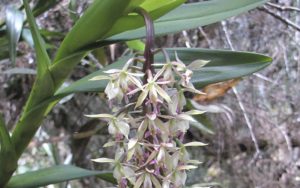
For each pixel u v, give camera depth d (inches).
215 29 24.1
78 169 11.8
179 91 8.1
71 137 21.6
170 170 8.0
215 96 20.9
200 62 8.6
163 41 23.1
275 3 24.6
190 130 26.3
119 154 8.2
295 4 24.9
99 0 9.3
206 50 11.1
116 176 8.2
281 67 26.0
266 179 26.1
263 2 10.7
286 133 26.3
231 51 11.0
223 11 10.8
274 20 24.8
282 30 24.9
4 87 24.1
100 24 9.6
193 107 18.1
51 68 10.1
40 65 10.1
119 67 10.8
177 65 8.1
